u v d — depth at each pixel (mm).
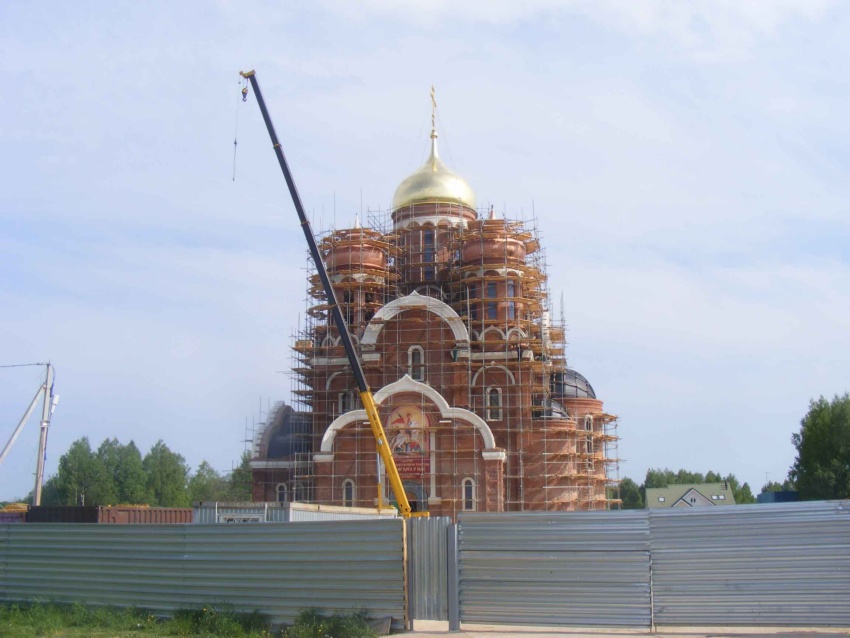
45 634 26594
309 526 28031
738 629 24797
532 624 25547
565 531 25609
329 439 60688
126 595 30484
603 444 73375
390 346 63844
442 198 74375
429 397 59875
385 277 69375
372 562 26906
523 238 69000
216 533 29359
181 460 135250
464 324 64688
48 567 32062
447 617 26062
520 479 61250
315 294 68750
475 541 26219
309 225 48250
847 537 23984
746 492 148750
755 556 24406
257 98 49188
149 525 30578
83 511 46500
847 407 75625
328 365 65438
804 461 79688
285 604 27891
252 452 69500
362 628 24938
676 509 25062
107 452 127000
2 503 97750
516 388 62969
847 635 23016
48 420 56906
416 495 59031
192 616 28141
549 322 73312
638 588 24922
